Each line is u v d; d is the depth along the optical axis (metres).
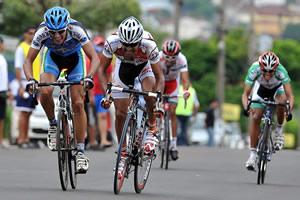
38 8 65.75
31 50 26.16
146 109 26.56
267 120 30.70
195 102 55.84
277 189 28.39
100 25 76.06
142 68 27.06
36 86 25.30
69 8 72.56
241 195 26.48
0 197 24.22
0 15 74.31
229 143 101.81
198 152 44.91
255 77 31.95
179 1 95.75
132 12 78.12
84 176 30.56
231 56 137.25
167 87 36.72
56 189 26.38
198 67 132.25
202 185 28.95
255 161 31.64
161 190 27.17
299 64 138.62
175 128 36.50
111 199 24.22
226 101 133.75
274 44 140.12
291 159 40.78
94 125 43.53
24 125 44.38
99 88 43.22
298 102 136.38
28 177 29.84
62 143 25.45
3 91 43.53
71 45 26.23
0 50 43.12
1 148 44.03
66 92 26.09
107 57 26.61
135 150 25.88
